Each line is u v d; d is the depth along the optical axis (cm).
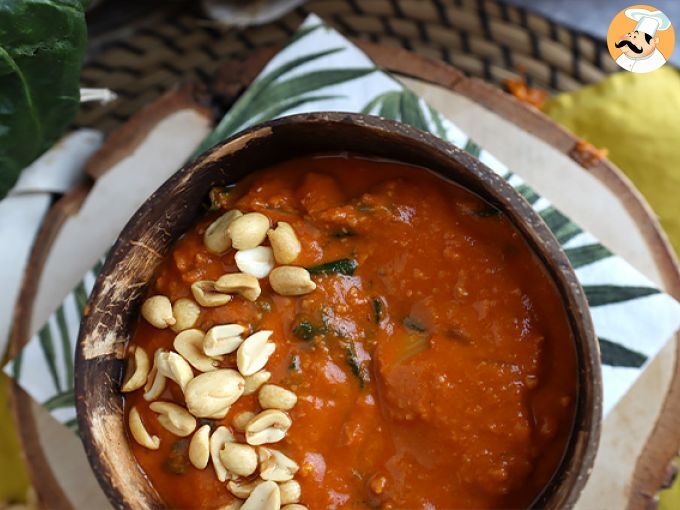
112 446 18
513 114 23
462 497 18
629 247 22
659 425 21
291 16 28
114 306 19
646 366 21
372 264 18
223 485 18
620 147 26
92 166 24
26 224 25
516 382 17
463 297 18
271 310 18
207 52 28
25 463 24
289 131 18
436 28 28
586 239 22
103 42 28
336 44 23
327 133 18
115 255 18
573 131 26
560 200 23
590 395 16
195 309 19
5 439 26
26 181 25
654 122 26
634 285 21
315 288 18
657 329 21
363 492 18
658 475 21
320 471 18
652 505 21
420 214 18
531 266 18
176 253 19
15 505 26
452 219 18
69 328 23
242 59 24
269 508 17
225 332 18
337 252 18
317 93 23
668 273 22
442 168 18
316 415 18
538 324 18
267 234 19
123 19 28
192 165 18
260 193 19
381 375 18
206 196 20
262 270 19
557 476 17
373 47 24
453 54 28
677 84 26
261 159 19
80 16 22
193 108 24
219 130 23
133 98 28
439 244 18
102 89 25
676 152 26
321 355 18
